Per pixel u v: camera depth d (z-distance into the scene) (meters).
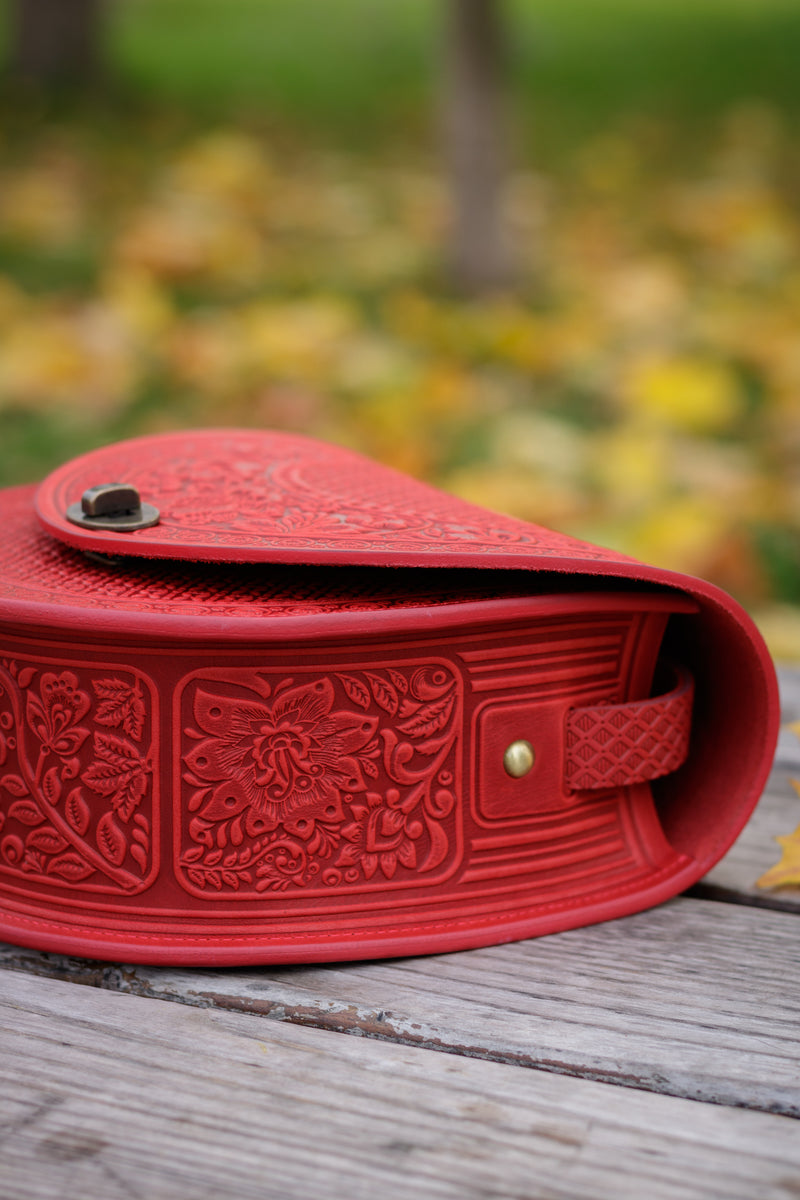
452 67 4.06
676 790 1.12
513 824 0.99
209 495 1.11
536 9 9.23
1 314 3.61
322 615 0.89
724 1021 0.89
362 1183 0.73
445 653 0.94
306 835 0.94
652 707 1.01
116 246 4.32
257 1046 0.86
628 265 4.39
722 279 4.30
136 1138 0.76
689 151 5.87
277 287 4.16
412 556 0.92
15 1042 0.86
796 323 3.81
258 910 0.94
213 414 3.24
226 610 0.91
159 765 0.92
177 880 0.94
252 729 0.92
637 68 7.34
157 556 0.96
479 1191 0.72
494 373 3.55
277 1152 0.75
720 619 0.97
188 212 4.69
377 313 3.97
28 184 4.91
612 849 1.04
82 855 0.95
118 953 0.93
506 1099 0.80
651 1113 0.79
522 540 0.97
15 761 0.95
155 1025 0.88
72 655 0.91
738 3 9.16
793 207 5.10
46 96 6.07
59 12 6.15
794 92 6.76
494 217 4.12
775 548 2.67
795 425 3.17
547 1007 0.90
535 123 6.32
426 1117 0.79
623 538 2.56
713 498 2.80
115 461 1.23
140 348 3.53
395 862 0.96
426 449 2.99
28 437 3.09
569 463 2.96
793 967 0.96
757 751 1.04
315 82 6.99
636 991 0.93
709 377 3.31
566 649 0.98
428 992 0.92
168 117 6.04
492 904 0.99
